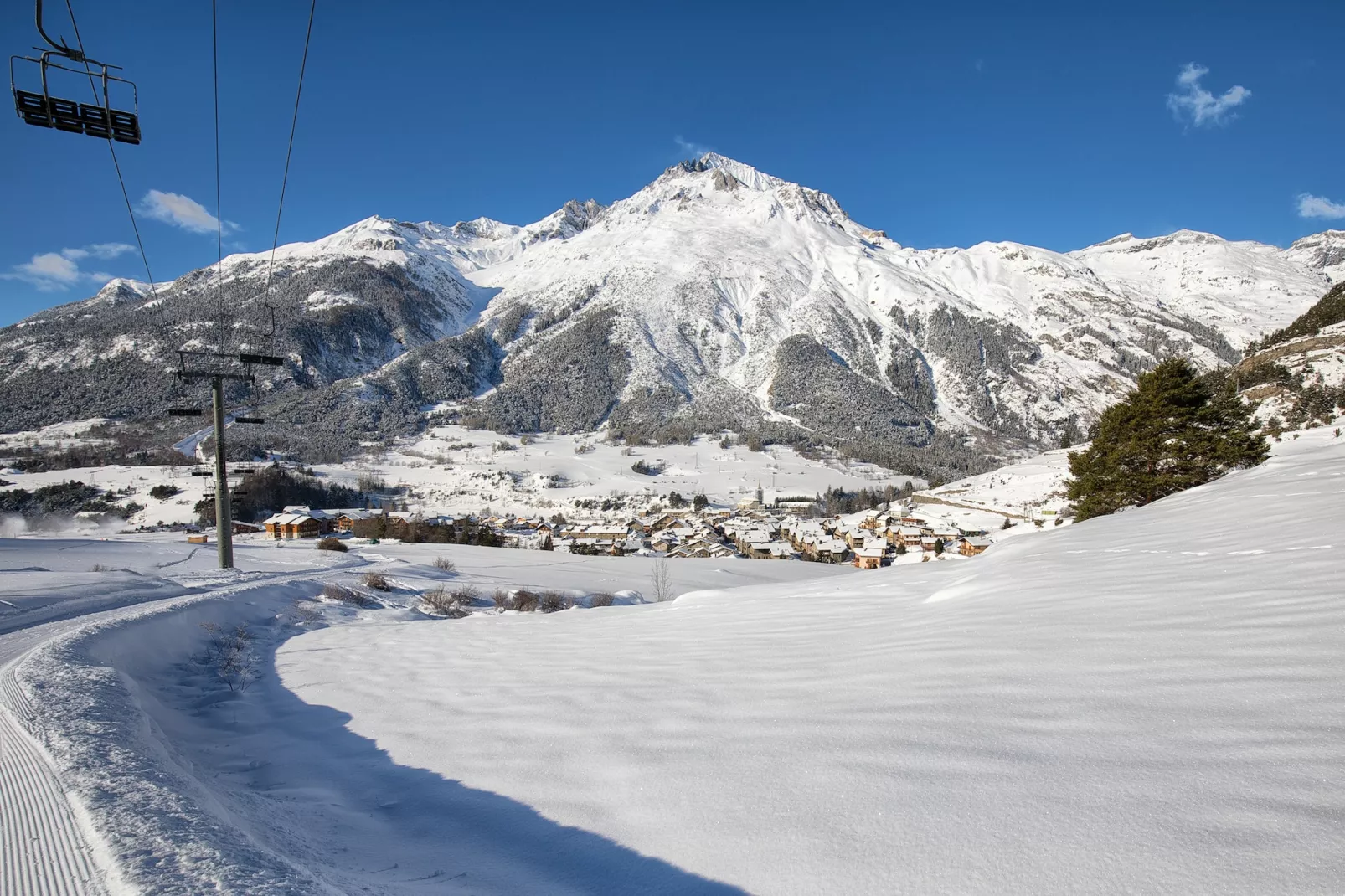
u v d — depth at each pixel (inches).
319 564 1364.4
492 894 100.5
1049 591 246.1
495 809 133.3
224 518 1087.0
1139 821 81.4
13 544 1469.0
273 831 128.3
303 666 339.0
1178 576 230.7
